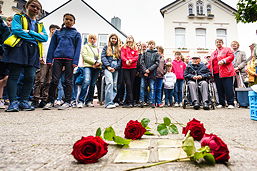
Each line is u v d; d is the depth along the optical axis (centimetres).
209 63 576
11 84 327
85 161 75
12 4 1911
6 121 216
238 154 89
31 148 104
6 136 137
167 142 112
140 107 511
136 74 557
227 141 119
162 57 568
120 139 95
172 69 605
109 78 465
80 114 305
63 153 94
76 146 74
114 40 472
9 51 320
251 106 246
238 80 589
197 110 419
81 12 1702
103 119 240
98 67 493
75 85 579
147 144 107
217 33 1753
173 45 1694
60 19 1691
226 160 74
